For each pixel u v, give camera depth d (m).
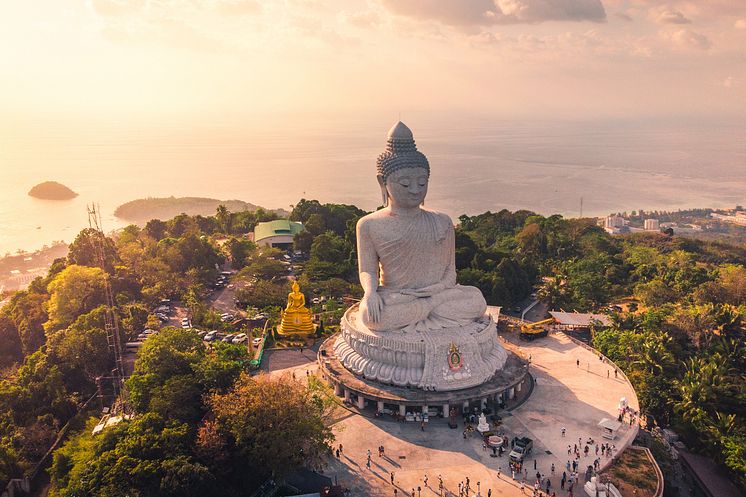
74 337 67.25
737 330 71.44
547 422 52.47
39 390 61.09
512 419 52.97
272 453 41.84
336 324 77.88
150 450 41.47
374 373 54.62
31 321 82.00
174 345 56.66
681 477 51.12
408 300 54.91
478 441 49.47
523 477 44.72
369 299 54.59
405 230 55.31
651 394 57.69
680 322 71.25
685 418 54.00
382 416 53.06
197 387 49.97
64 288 81.12
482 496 42.50
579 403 55.88
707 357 65.81
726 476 49.88
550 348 70.19
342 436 50.31
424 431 51.00
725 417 52.88
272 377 62.31
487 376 54.66
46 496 50.22
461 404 53.09
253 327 80.31
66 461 47.97
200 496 39.91
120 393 61.09
